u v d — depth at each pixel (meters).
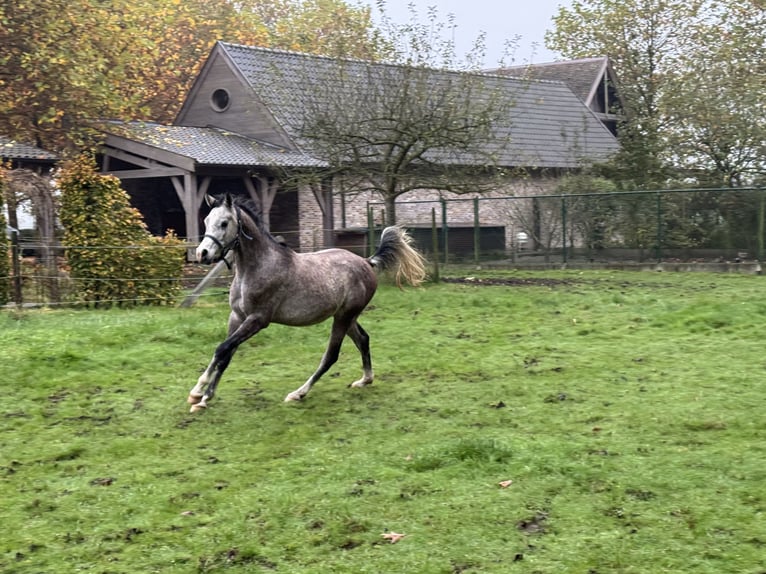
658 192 22.50
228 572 4.79
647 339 11.65
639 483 5.96
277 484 6.14
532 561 4.81
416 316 14.15
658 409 7.96
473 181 20.52
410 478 6.20
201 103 29.44
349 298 8.80
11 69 23.28
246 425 7.77
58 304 15.32
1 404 8.61
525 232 24.73
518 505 5.62
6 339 11.34
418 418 7.90
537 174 32.00
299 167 23.50
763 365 9.74
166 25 36.12
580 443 6.93
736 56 30.61
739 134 26.03
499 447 6.78
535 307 14.99
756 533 5.09
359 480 6.17
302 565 4.86
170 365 10.41
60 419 8.07
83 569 4.86
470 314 14.30
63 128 24.70
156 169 24.39
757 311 13.12
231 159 24.56
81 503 5.86
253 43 41.97
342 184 20.38
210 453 6.96
